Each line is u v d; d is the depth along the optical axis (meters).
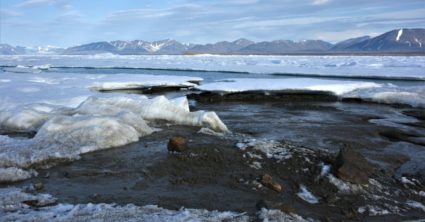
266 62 50.28
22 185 6.35
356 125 11.98
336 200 6.08
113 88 19.72
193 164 7.32
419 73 29.05
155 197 5.89
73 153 7.79
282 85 18.69
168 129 10.06
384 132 11.12
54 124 8.77
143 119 10.87
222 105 16.05
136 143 8.75
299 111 14.59
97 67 41.38
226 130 10.46
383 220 5.54
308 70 33.78
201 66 41.75
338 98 17.70
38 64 46.53
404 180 7.06
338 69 34.47
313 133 10.66
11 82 19.22
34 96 14.76
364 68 35.56
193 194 6.05
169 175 6.82
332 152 8.54
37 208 5.29
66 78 22.67
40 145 8.01
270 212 5.16
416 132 11.17
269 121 12.39
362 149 9.18
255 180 6.59
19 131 9.94
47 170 7.06
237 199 5.90
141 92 19.83
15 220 4.72
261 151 7.93
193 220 4.80
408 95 16.72
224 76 29.84
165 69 38.78
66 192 6.03
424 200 6.38
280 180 6.75
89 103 11.58
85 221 4.73
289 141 9.63
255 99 17.78
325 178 6.72
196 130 10.02
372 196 6.31
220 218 4.97
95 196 5.86
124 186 6.31
